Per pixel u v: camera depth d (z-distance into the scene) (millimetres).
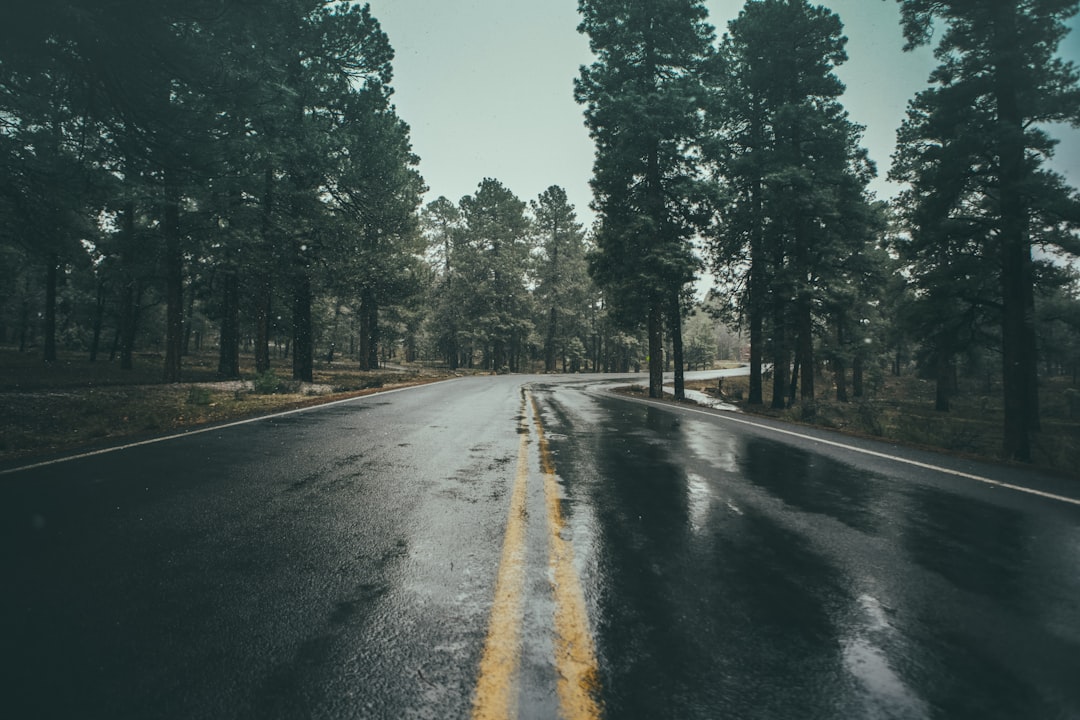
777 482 5383
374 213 23391
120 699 1716
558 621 2293
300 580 2719
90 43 8172
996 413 27203
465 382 27391
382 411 11773
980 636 2260
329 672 1896
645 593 2615
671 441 8211
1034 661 2062
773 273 22766
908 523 3998
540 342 60312
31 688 1760
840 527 3854
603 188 23297
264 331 23172
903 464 6625
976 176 15102
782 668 1964
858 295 25094
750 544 3422
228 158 11125
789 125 22125
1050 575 3000
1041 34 13344
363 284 25531
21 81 10156
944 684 1890
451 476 5332
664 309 24281
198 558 3020
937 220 16109
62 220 13445
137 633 2146
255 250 20281
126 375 24469
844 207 22047
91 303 34812
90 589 2574
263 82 10406
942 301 16938
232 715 1652
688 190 21531
